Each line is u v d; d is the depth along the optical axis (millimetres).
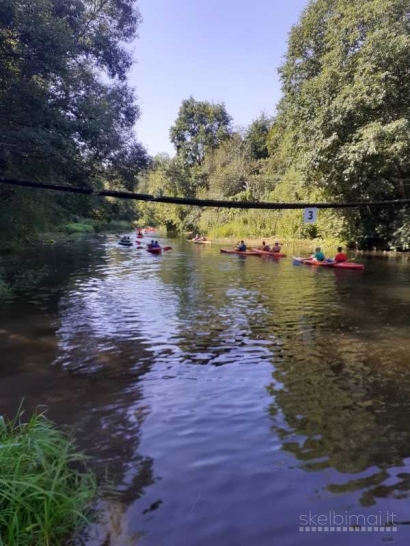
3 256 19234
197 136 60750
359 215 25203
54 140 11508
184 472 3682
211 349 7008
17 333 7711
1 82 11258
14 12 10273
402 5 20594
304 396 5246
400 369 6129
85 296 11336
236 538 2934
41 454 3172
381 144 20453
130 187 18609
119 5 18391
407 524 3096
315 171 23203
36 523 2750
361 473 3699
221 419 4656
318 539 2939
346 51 22219
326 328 8297
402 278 14961
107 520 3062
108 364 6277
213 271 16812
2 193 13984
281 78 27250
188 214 46375
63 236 36500
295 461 3875
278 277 15195
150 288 12781
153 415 4738
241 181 42688
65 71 12008
